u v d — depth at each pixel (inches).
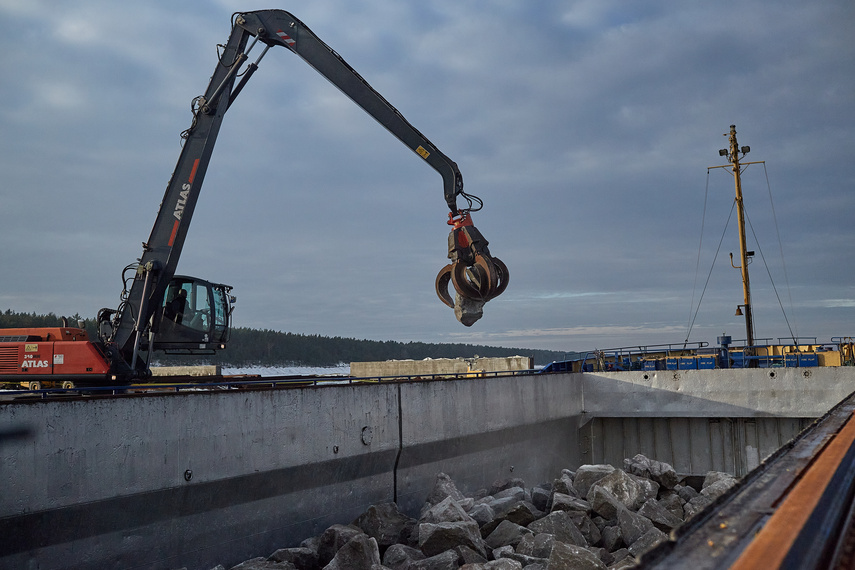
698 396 1020.5
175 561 469.4
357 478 629.9
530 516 577.9
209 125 720.3
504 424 856.3
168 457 461.7
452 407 761.0
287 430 553.3
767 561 116.5
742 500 160.1
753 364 1098.7
